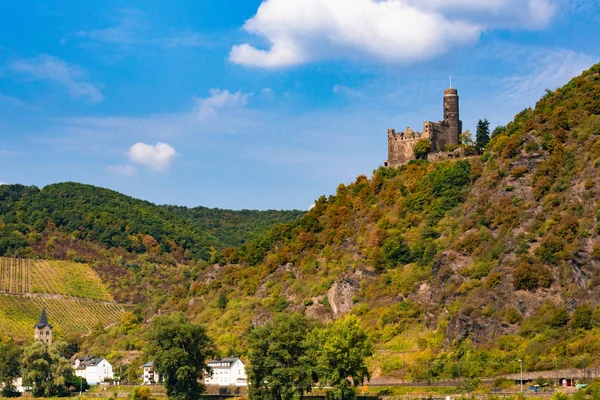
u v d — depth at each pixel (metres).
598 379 180.50
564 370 195.38
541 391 187.50
